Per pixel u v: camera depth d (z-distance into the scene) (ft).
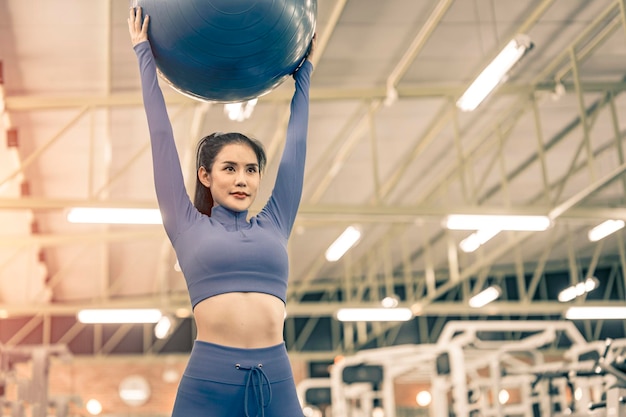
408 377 38.65
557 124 34.58
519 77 30.66
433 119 32.99
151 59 6.50
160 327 47.19
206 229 6.11
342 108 31.55
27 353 24.94
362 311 42.91
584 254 55.16
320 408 53.36
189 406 5.76
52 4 23.00
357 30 26.17
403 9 25.07
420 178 39.47
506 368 28.04
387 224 45.09
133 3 6.63
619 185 40.93
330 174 36.76
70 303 51.78
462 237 49.14
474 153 36.70
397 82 28.63
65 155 31.99
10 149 30.50
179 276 49.26
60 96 28.09
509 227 29.78
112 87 27.96
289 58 6.73
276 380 5.88
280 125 31.14
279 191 6.61
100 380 54.19
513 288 58.18
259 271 6.04
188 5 6.21
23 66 26.20
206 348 5.83
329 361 57.06
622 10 24.58
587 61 29.50
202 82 6.66
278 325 6.02
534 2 25.14
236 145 6.36
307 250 48.85
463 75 29.86
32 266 42.68
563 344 57.00
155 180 6.28
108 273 46.93
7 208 27.22
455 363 29.07
